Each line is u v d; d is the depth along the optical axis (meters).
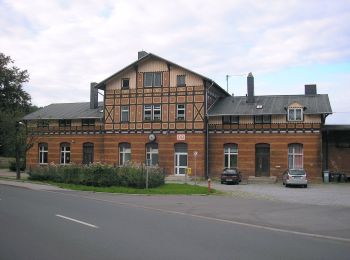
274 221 14.61
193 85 43.06
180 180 41.69
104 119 46.25
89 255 8.49
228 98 47.25
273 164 41.06
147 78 44.81
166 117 43.78
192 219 14.64
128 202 20.94
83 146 48.59
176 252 8.91
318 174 39.78
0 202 18.61
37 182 33.22
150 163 44.19
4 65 64.62
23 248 9.08
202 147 42.41
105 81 45.94
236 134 42.34
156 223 13.30
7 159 68.00
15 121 38.03
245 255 8.77
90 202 20.03
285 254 8.98
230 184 37.88
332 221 14.70
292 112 40.97
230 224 13.62
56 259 8.13
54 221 13.03
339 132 42.69
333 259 8.60
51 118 46.75
